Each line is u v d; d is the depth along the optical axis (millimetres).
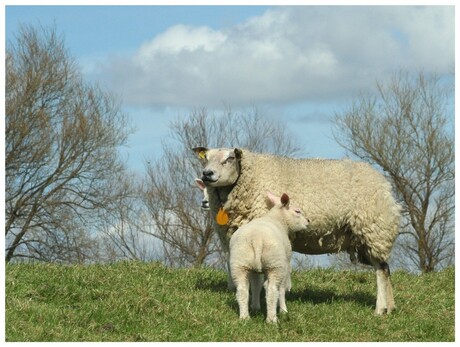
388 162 31453
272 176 11648
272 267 10148
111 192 32719
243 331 9898
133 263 13648
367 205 11719
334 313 11328
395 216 11836
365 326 10930
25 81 31609
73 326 9867
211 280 13070
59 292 10984
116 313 10375
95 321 10109
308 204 11570
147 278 12305
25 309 10055
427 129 31484
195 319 10320
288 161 11898
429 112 31578
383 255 11820
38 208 31594
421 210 31812
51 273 12039
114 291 11141
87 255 32125
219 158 11523
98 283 11695
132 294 11141
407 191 31734
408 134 31594
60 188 31953
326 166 11867
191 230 33719
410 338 10664
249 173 11594
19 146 31172
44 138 31391
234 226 11750
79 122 31641
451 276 14883
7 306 10094
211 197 11938
